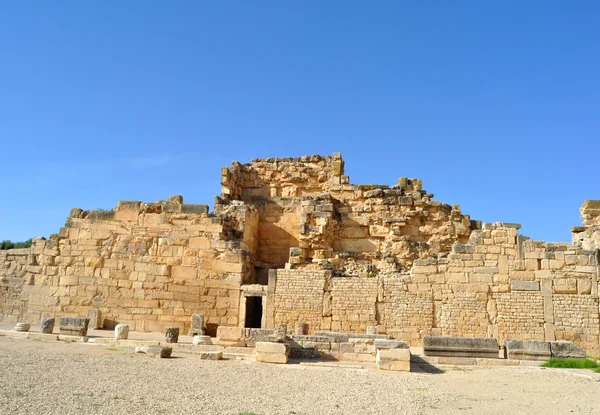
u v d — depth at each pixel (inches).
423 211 1485.0
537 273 1161.4
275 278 1261.1
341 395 585.9
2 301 1480.1
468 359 906.1
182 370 687.1
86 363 692.1
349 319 1208.8
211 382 615.2
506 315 1153.4
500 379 732.0
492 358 908.0
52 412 429.7
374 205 1517.0
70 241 1349.7
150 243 1338.6
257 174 1712.6
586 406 569.0
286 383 642.2
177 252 1330.0
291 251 1390.3
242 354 895.1
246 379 652.1
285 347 839.7
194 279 1314.0
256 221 1563.7
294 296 1243.2
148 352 818.2
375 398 577.9
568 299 1139.9
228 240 1357.0
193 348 917.8
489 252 1187.3
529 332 1138.7
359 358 908.6
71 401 471.2
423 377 754.2
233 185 1646.2
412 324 1182.9
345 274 1283.2
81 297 1315.2
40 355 739.4
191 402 500.7
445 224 1471.5
